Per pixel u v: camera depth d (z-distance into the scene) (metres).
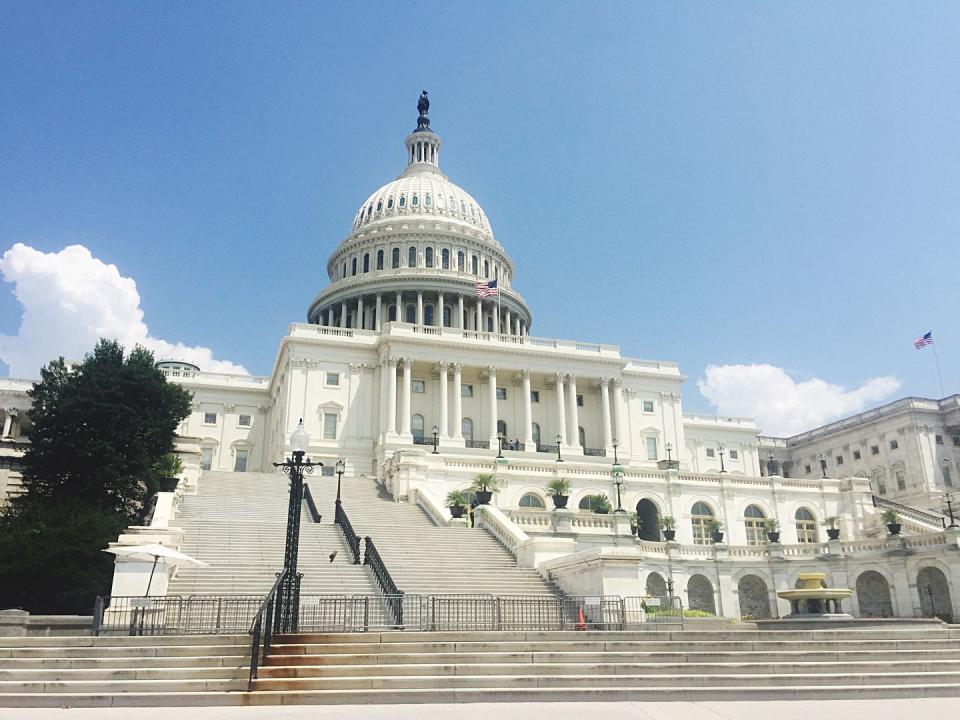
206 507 36.03
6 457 35.72
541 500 48.88
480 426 73.81
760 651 16.38
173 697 12.91
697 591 43.34
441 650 15.61
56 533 26.42
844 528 54.62
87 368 37.78
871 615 42.97
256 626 13.84
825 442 96.25
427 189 106.19
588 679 14.44
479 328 91.19
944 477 83.69
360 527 32.28
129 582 21.09
